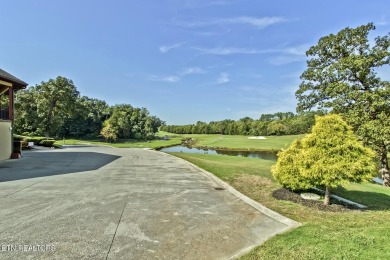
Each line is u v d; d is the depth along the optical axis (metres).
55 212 4.64
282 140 44.75
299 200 5.72
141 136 54.22
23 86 15.43
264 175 9.16
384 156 11.92
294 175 6.14
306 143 5.61
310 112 14.55
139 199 5.78
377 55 11.94
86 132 51.41
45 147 24.62
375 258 2.85
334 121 5.43
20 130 36.12
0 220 4.18
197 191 6.82
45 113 33.22
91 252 3.11
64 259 2.90
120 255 3.06
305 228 3.92
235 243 3.52
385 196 7.18
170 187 7.25
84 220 4.26
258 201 5.68
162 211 4.92
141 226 4.07
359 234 3.60
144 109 59.78
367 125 11.06
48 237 3.52
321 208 5.18
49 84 32.94
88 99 57.59
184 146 42.75
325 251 3.07
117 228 3.94
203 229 4.04
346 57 12.39
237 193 6.50
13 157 14.37
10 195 5.88
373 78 12.27
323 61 13.95
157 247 3.33
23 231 3.72
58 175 8.86
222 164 12.45
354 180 5.10
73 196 5.87
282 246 3.28
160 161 14.07
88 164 12.13
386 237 3.47
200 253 3.20
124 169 10.70
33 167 10.84
